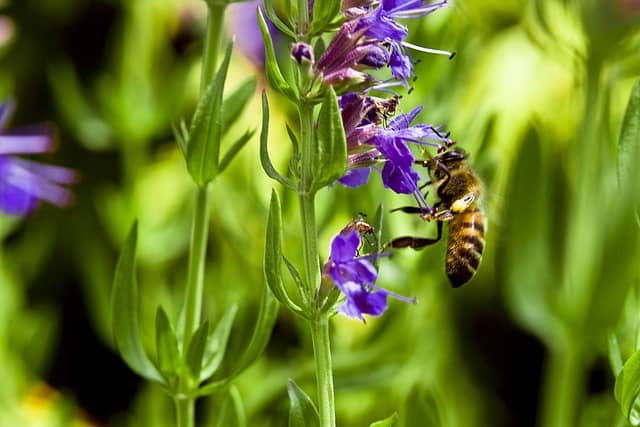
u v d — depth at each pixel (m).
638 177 0.21
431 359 0.26
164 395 0.27
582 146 0.25
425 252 0.25
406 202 0.25
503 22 0.27
